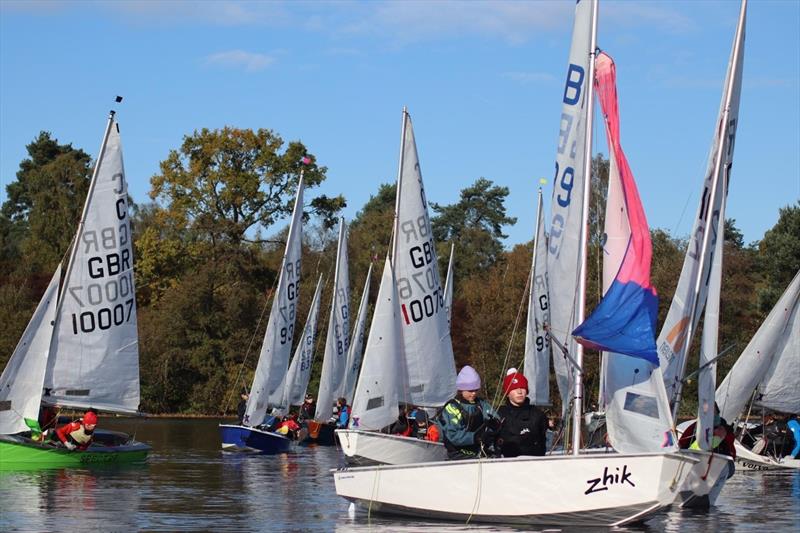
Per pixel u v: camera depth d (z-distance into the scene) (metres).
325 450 48.97
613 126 21.23
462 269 116.56
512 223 137.75
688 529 20.56
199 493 27.27
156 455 42.38
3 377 34.19
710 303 25.05
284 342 51.09
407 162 36.47
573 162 28.59
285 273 51.59
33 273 96.62
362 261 98.69
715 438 26.45
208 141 89.75
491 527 20.19
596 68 21.69
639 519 19.78
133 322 38.00
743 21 26.67
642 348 19.81
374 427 33.88
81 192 100.50
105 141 37.78
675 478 19.30
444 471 20.89
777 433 37.88
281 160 90.50
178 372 85.19
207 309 85.81
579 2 28.89
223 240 88.69
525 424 20.59
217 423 73.25
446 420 21.33
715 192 26.08
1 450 33.06
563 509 19.83
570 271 27.27
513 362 75.75
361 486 22.09
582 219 21.16
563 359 38.69
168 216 89.38
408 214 36.44
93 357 37.09
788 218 85.75
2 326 83.56
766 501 26.16
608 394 20.56
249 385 84.25
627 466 19.27
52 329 35.03
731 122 26.62
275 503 25.08
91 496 26.08
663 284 70.38
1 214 132.88
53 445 33.78
